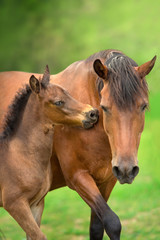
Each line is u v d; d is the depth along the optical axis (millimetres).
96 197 8172
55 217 13812
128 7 42656
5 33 45281
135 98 7410
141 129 7664
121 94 7383
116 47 38812
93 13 44938
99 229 9281
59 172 9250
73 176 8625
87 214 14086
